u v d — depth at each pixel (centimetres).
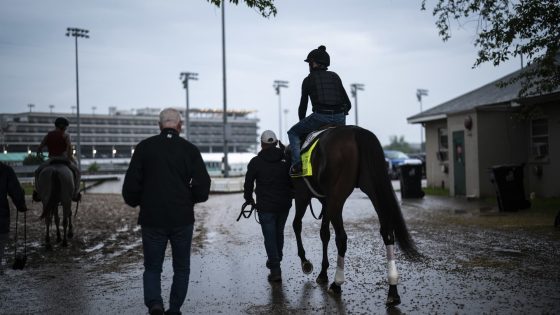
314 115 670
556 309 518
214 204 2036
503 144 1781
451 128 1933
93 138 16575
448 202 1703
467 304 546
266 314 544
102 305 600
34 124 14712
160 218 487
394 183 3219
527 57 1123
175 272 510
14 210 1886
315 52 689
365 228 1170
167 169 495
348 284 657
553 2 1059
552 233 990
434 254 824
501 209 1384
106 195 2730
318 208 1742
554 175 1677
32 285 707
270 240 691
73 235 1220
